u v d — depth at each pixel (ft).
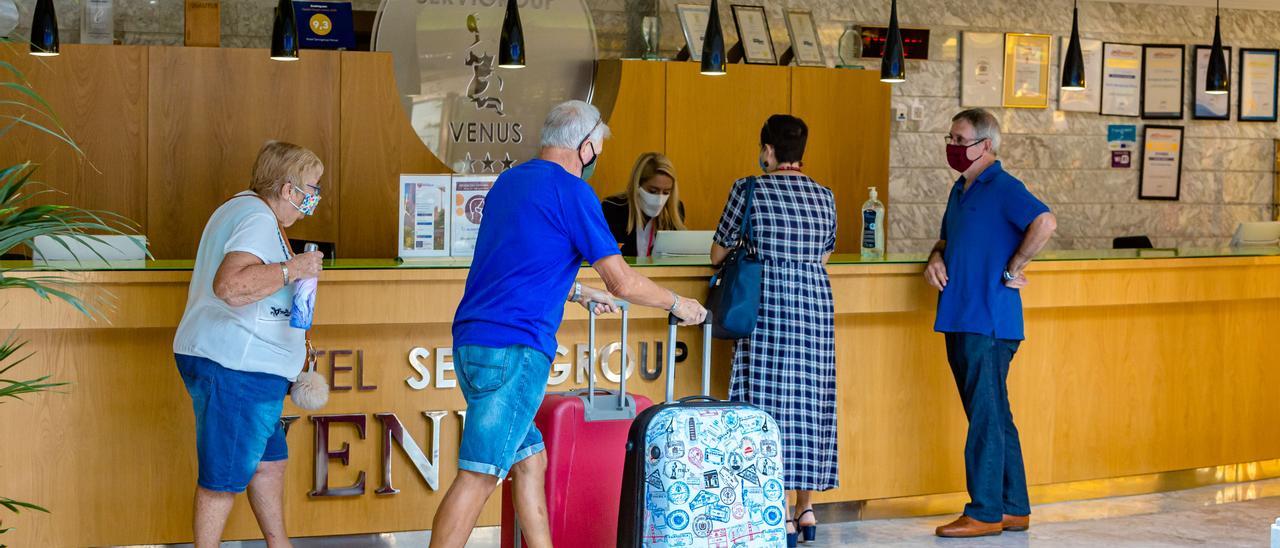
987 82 27.09
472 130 23.06
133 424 13.04
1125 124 28.37
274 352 11.25
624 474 11.22
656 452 10.96
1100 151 28.22
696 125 23.07
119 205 20.33
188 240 20.62
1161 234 28.86
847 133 24.07
